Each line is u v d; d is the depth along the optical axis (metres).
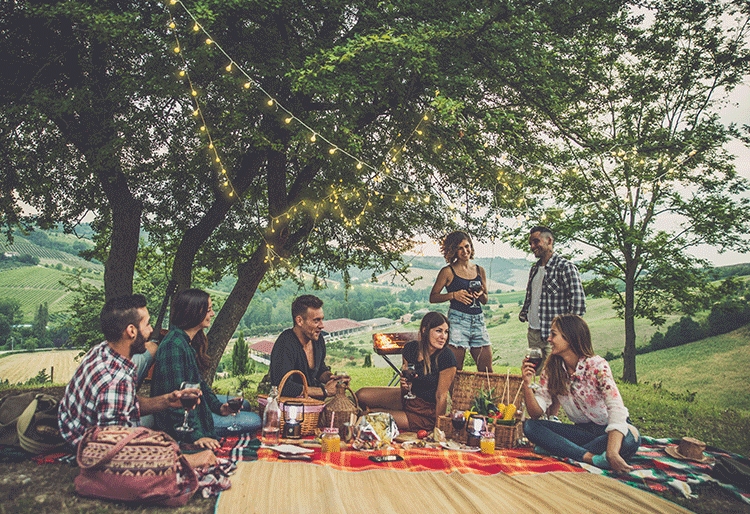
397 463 4.09
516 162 8.76
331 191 9.29
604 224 16.73
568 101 8.95
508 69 7.58
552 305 6.00
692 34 13.07
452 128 7.66
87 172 7.92
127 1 7.61
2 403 3.98
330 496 3.26
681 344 34.34
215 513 2.99
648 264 17.20
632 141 10.01
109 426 3.34
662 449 4.91
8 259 126.31
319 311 5.34
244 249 12.53
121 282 8.62
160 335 6.05
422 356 5.41
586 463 4.29
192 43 7.15
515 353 41.66
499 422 4.85
